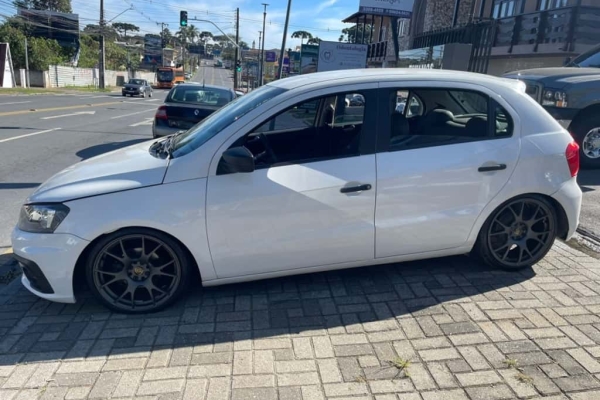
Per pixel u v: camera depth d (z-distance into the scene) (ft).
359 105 11.10
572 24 41.65
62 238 10.01
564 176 11.98
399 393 8.07
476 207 11.60
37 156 30.37
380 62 107.76
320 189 10.59
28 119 52.80
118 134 43.34
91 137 40.47
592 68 25.26
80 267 10.59
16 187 22.41
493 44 55.93
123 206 10.05
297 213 10.59
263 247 10.67
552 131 12.01
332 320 10.36
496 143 11.55
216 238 10.46
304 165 10.69
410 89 11.25
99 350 9.34
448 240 11.68
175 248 10.48
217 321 10.39
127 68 244.42
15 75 133.90
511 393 8.04
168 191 10.19
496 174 11.51
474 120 11.62
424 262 13.25
